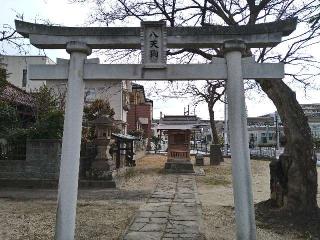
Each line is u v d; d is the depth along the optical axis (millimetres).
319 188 15430
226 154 37312
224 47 6566
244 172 6246
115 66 6645
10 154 15531
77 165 6480
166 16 11453
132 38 6727
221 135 58562
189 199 12578
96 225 8703
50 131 15539
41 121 16094
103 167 15352
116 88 29984
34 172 15008
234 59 6527
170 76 6578
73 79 6598
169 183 16844
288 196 8781
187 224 8883
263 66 6562
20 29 6762
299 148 8766
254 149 47531
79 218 9430
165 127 22000
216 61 6594
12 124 16906
